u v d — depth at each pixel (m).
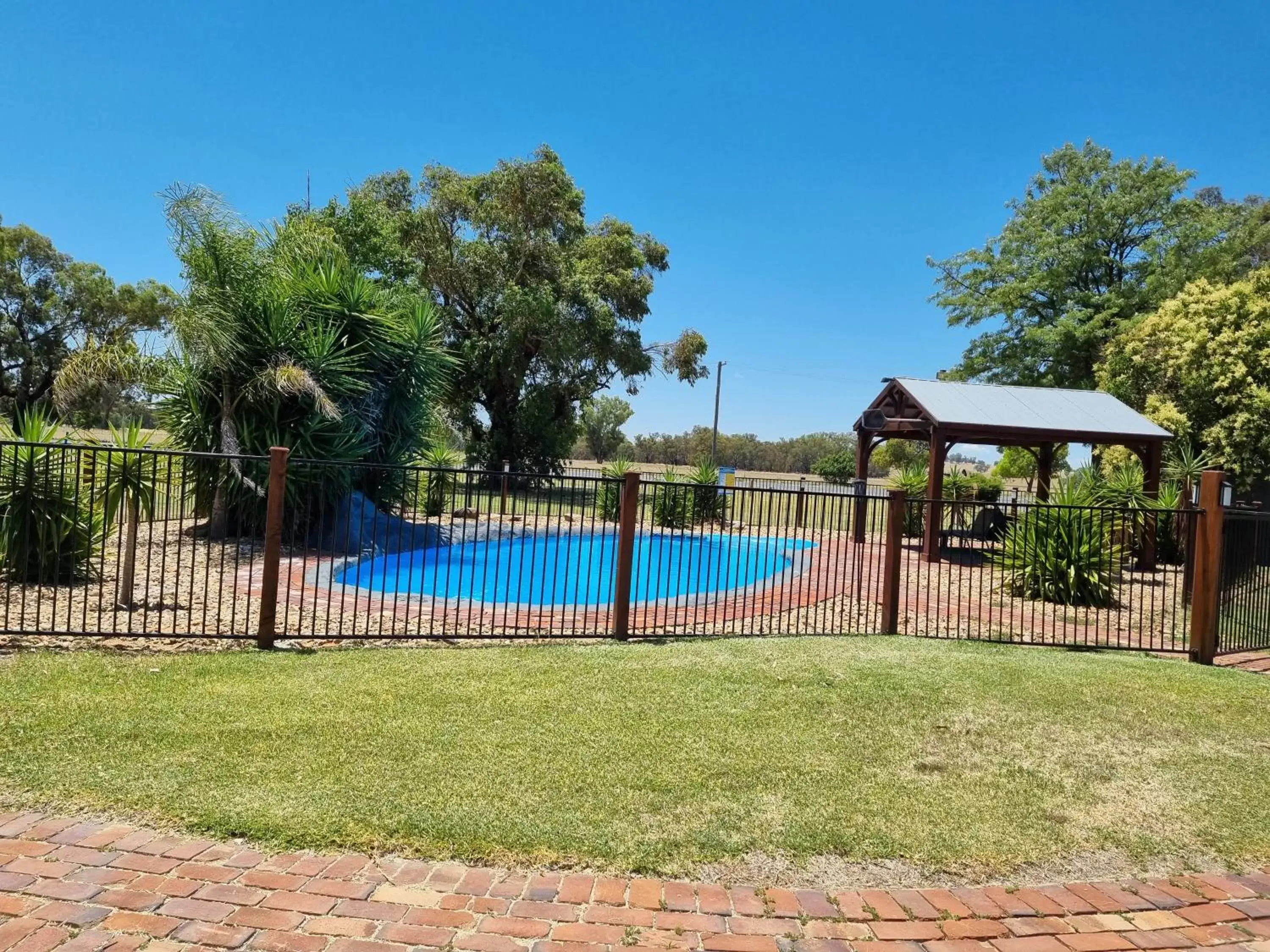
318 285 12.57
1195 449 17.78
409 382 13.77
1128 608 10.23
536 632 6.96
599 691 5.20
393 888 2.92
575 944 2.66
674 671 5.75
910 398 15.73
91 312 38.88
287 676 5.21
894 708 5.14
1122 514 11.28
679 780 3.88
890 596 7.70
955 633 8.04
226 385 11.05
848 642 7.08
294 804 3.42
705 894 3.00
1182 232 28.34
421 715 4.56
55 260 38.25
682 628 7.66
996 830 3.58
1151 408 18.11
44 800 3.38
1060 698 5.55
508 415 30.86
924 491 18.75
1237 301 17.36
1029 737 4.75
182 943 2.56
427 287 28.27
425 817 3.37
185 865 2.99
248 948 2.55
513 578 12.63
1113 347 20.80
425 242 28.30
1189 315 18.27
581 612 8.45
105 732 4.07
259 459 6.07
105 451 6.71
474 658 5.91
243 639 6.14
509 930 2.72
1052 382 29.64
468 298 29.47
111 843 3.10
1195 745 4.77
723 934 2.77
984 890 3.15
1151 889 3.22
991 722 4.98
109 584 8.18
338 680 5.15
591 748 4.22
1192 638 7.30
